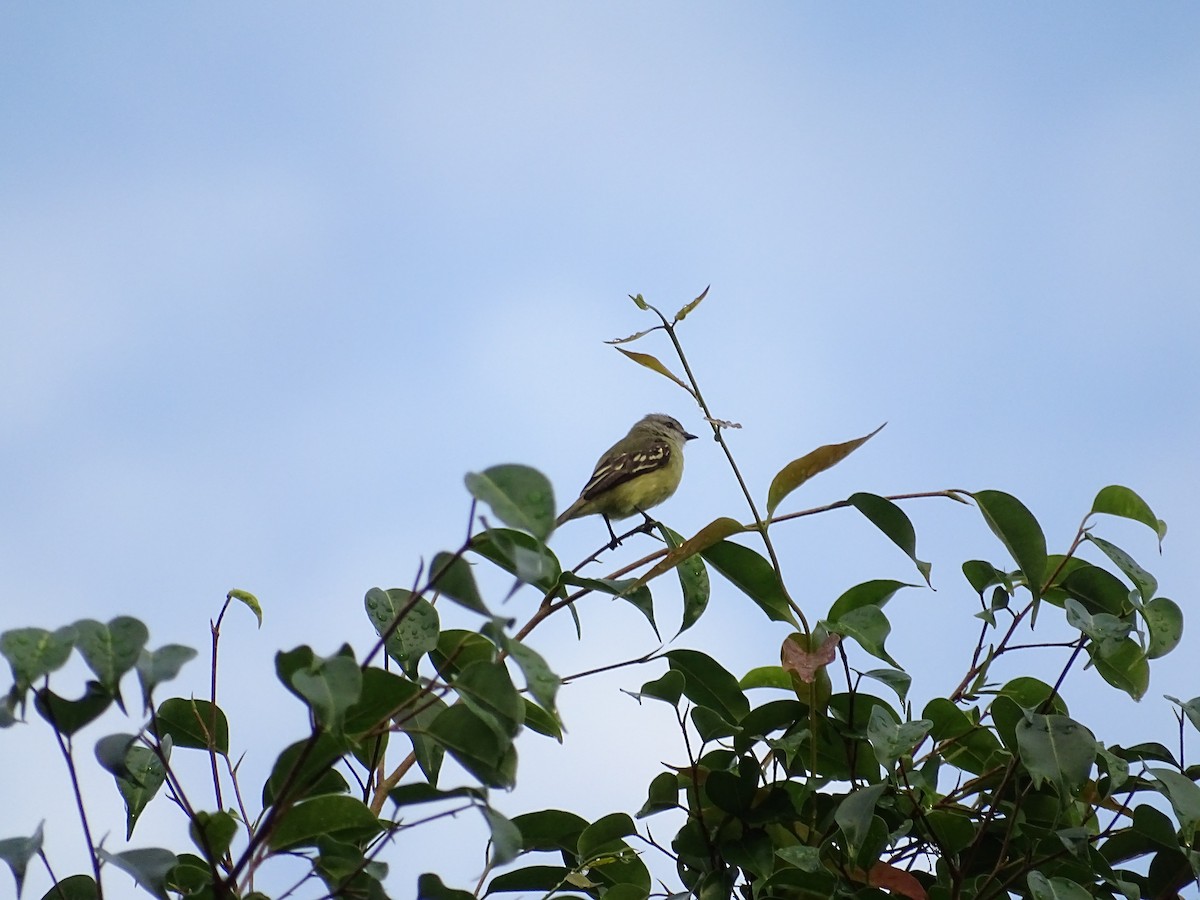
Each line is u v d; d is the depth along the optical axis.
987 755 9.55
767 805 9.13
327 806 7.00
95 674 5.98
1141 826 8.91
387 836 6.36
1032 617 9.14
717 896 8.89
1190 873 8.83
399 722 7.05
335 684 5.91
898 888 8.93
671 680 8.95
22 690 5.74
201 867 7.31
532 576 5.63
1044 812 9.11
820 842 9.09
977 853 9.23
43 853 6.43
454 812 6.31
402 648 8.38
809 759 9.36
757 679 10.76
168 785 7.15
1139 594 9.00
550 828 8.71
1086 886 8.83
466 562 6.28
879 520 9.42
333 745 6.98
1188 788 8.24
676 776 9.48
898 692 8.77
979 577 9.71
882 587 9.61
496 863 6.11
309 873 6.76
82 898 7.52
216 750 8.22
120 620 6.18
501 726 6.57
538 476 5.86
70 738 6.14
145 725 6.19
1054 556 9.73
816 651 8.98
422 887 7.23
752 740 9.33
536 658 6.40
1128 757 9.12
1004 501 9.17
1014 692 10.03
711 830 9.29
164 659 6.20
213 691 7.92
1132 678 9.38
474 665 6.66
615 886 8.40
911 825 9.16
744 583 9.76
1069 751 7.95
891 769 8.42
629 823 8.74
